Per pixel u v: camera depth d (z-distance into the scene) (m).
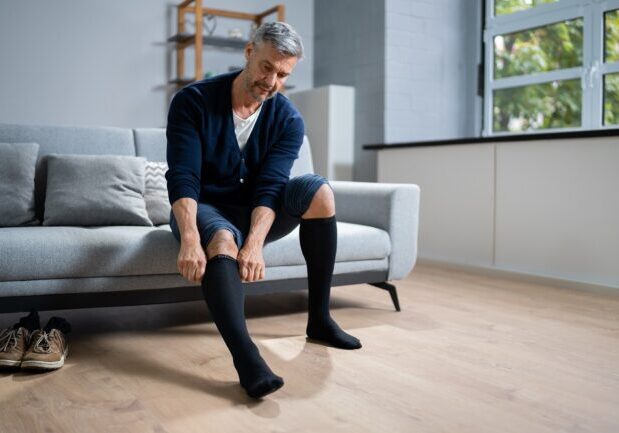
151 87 4.60
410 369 1.65
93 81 4.41
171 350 1.82
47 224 2.14
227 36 4.79
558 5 3.90
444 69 4.51
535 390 1.50
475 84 4.51
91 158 2.29
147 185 2.38
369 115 4.46
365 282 2.34
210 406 1.37
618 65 3.60
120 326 2.14
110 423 1.27
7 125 2.32
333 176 4.48
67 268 1.80
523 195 3.27
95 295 1.89
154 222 2.34
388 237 2.37
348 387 1.50
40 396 1.43
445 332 2.07
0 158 2.17
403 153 4.03
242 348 1.42
